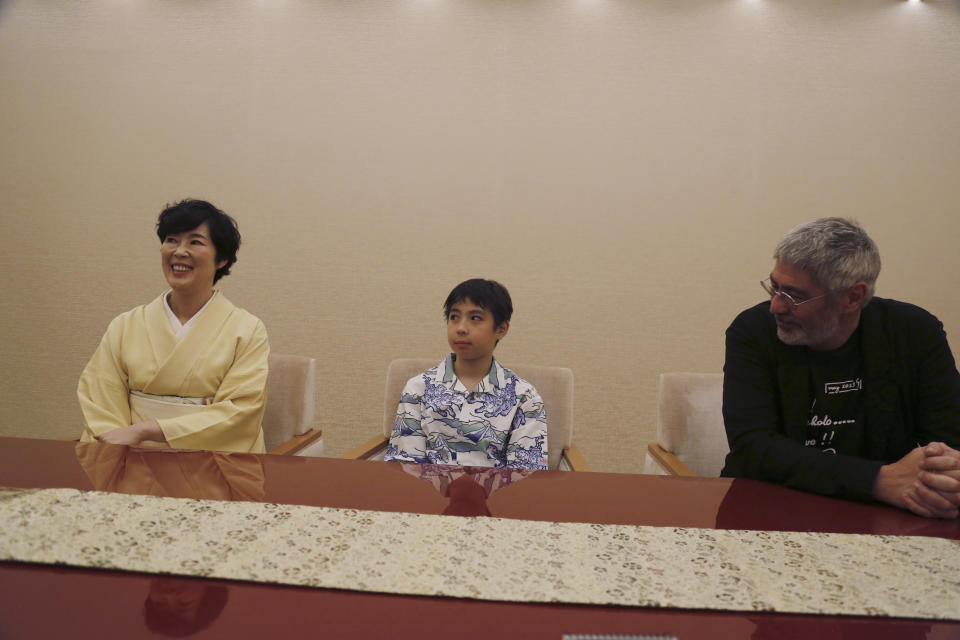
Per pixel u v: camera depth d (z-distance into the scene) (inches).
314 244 140.2
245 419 69.9
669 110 136.7
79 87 142.3
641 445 137.8
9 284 142.7
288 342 140.8
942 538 35.4
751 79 135.7
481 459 66.8
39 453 45.3
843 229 51.6
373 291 139.6
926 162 133.7
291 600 25.6
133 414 71.9
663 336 137.3
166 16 141.8
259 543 31.0
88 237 141.6
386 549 31.0
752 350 58.7
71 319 141.8
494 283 71.1
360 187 139.7
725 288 136.4
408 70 139.4
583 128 137.5
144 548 29.8
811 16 134.9
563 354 138.1
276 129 140.4
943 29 133.6
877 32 134.2
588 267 137.6
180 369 70.5
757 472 49.6
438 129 139.0
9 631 22.5
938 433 54.1
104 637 22.3
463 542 32.4
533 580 28.4
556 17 137.9
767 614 26.2
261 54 140.6
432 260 139.1
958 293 133.3
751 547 33.4
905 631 25.1
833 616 26.2
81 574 27.1
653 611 26.2
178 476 41.3
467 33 138.7
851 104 134.6
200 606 24.9
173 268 72.0
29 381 142.5
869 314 56.2
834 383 56.9
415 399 69.2
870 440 56.4
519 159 138.1
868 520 38.5
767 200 135.6
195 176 141.3
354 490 40.3
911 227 133.8
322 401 140.3
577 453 73.6
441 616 24.9
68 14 142.6
